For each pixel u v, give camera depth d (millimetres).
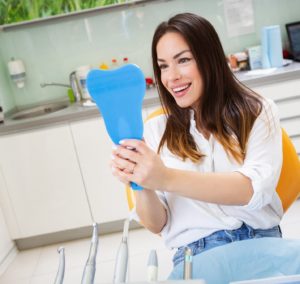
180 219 1153
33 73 3281
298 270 743
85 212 2875
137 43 3219
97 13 3004
